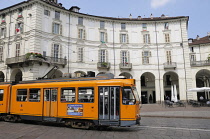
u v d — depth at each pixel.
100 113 10.09
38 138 8.29
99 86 10.36
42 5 27.33
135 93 10.46
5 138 8.35
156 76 33.00
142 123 12.65
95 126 11.12
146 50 33.59
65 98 11.16
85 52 30.70
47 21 27.62
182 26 33.78
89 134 9.11
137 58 33.28
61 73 28.22
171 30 33.97
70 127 11.10
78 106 10.67
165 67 32.75
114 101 9.96
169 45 33.62
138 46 33.59
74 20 30.61
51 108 11.48
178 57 33.22
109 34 32.91
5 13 29.50
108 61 32.16
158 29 34.19
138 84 32.66
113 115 9.86
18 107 12.79
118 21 33.56
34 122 13.20
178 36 33.66
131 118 9.72
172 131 9.73
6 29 29.03
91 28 31.83
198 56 38.66
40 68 25.66
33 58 24.42
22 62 25.09
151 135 8.84
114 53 32.66
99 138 8.27
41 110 11.80
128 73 33.56
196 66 32.78
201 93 38.06
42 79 13.15
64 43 29.00
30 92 12.48
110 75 11.07
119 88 10.03
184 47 33.25
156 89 32.78
